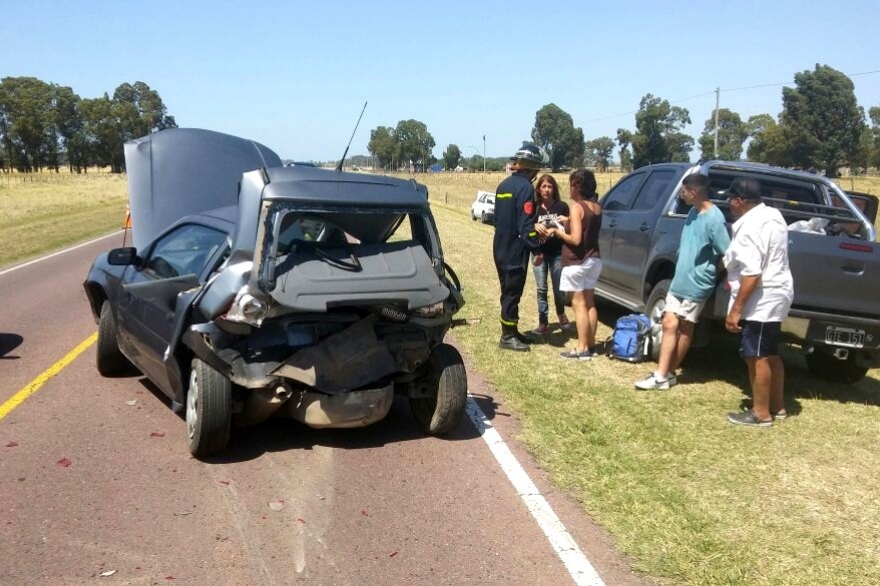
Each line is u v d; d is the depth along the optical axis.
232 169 8.80
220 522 4.27
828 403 6.97
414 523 4.36
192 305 4.91
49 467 4.90
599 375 7.46
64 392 6.46
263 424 5.89
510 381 7.09
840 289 6.59
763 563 4.03
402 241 5.48
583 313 8.01
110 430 5.60
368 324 5.15
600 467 5.22
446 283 5.59
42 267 15.19
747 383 7.37
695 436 5.86
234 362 4.81
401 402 6.61
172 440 5.45
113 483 4.70
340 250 5.19
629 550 4.12
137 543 4.00
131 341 6.16
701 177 6.55
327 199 5.00
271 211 4.81
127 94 150.00
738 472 5.23
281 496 4.62
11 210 32.84
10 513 4.27
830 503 4.80
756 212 5.90
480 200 33.03
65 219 28.81
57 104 132.38
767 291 5.95
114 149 134.62
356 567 3.86
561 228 7.97
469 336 8.87
